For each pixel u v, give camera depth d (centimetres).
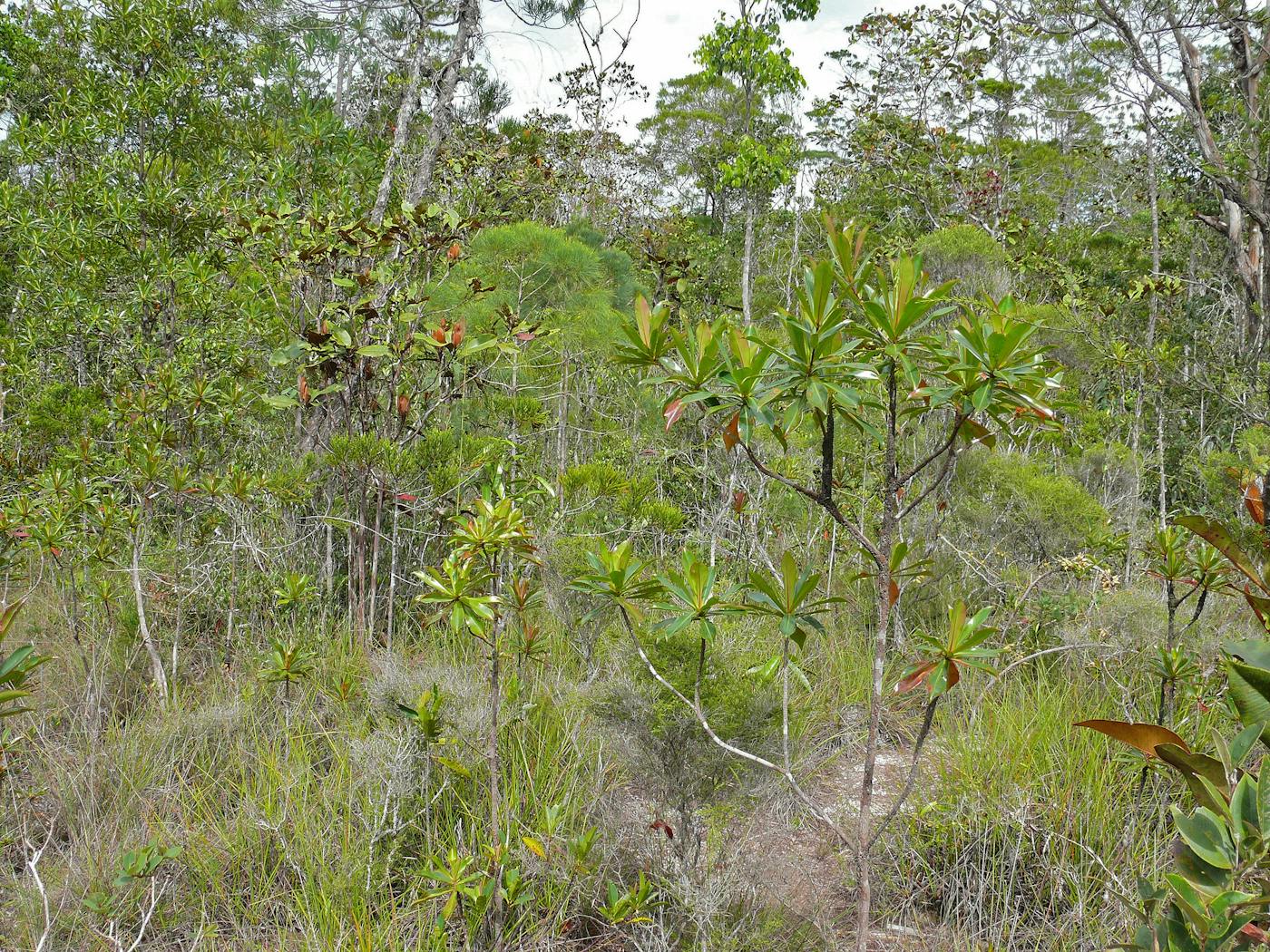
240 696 391
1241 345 841
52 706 409
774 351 190
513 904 265
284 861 300
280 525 512
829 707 428
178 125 780
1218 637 404
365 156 869
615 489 474
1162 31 822
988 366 183
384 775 310
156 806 332
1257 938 142
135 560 422
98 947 263
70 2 814
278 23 845
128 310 688
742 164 1395
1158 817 320
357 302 507
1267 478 485
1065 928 274
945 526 565
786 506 570
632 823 321
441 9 760
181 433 566
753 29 1444
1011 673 443
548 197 1234
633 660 289
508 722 329
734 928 272
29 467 579
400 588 510
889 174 1457
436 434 498
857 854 202
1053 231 1465
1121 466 668
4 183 701
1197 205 1204
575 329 603
